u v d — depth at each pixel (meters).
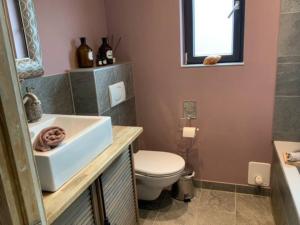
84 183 1.02
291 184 1.47
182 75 2.18
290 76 1.92
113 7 2.20
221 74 2.08
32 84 1.47
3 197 0.51
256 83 2.02
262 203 2.16
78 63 1.87
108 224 1.27
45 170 0.95
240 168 2.25
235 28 2.10
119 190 1.45
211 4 2.12
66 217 1.01
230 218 2.01
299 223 1.19
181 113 2.28
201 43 2.23
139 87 2.33
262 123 2.09
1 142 0.50
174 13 2.07
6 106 0.50
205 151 2.31
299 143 2.01
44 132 1.05
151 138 2.43
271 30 1.88
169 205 2.21
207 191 2.37
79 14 1.87
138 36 2.21
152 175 1.89
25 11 1.38
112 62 2.09
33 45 1.43
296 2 1.78
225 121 2.18
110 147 1.35
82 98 1.79
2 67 0.49
